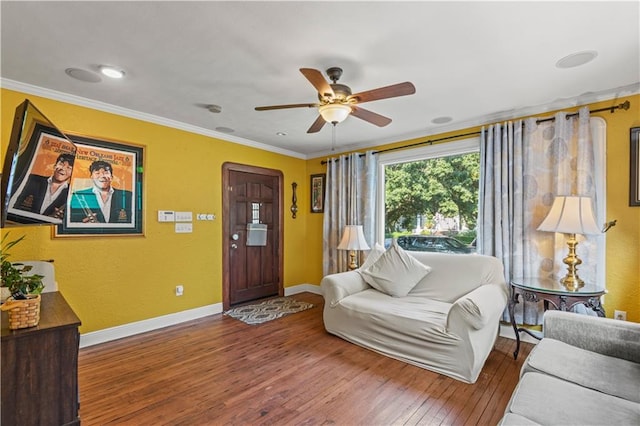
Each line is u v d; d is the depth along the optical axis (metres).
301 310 4.16
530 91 2.73
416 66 2.28
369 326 2.93
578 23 1.77
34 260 2.67
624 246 2.66
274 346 3.00
